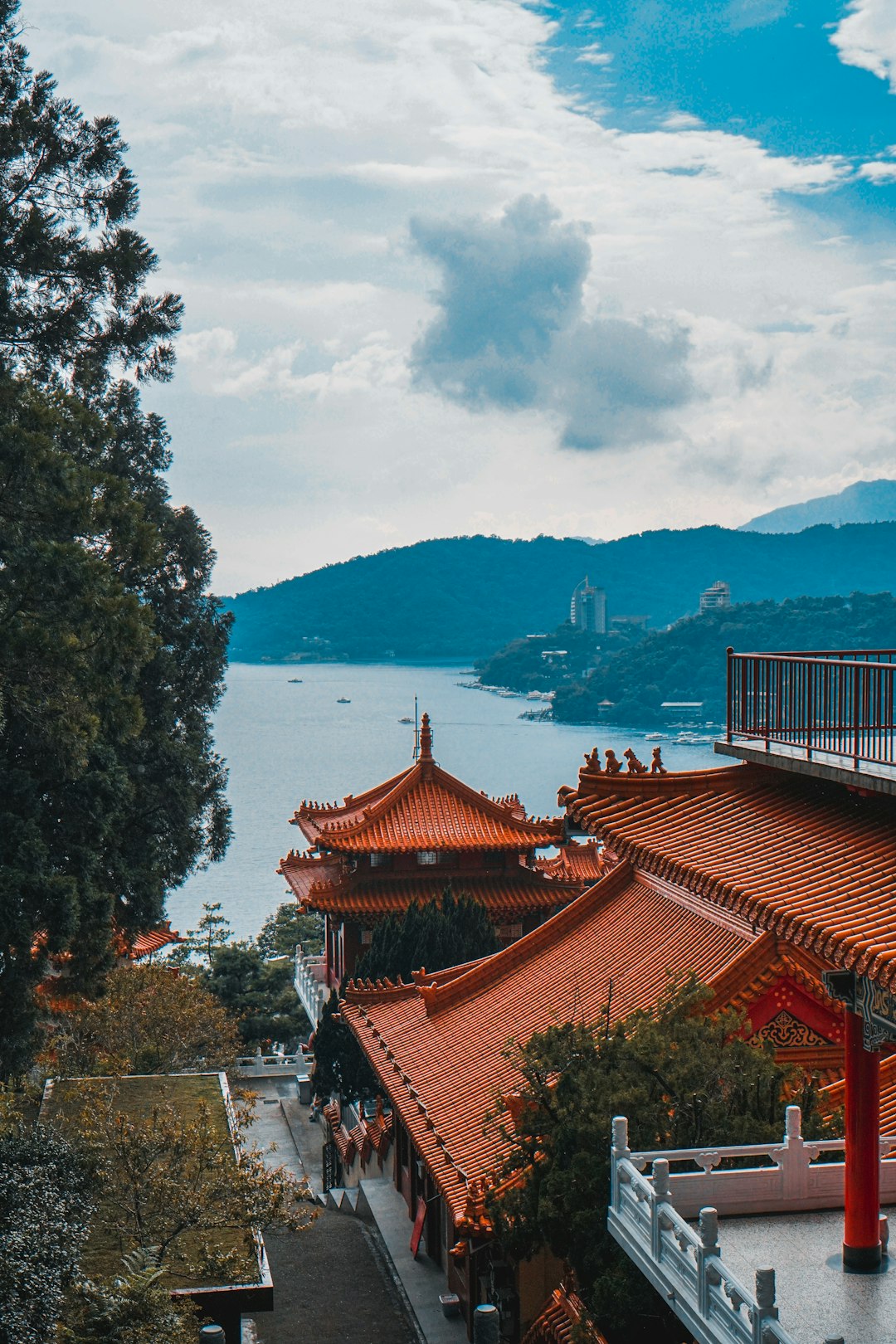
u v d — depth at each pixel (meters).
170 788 38.88
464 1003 32.88
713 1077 19.34
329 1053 44.09
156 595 46.00
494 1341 24.72
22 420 31.47
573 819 20.86
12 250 36.47
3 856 28.81
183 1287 24.58
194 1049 46.34
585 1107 19.41
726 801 19.89
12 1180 22.91
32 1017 29.69
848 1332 13.80
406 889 54.25
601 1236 18.23
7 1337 19.16
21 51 38.25
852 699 16.44
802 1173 16.92
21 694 29.67
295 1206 37.38
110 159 38.62
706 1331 13.95
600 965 29.91
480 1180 23.69
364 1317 28.31
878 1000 14.51
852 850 17.03
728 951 26.44
